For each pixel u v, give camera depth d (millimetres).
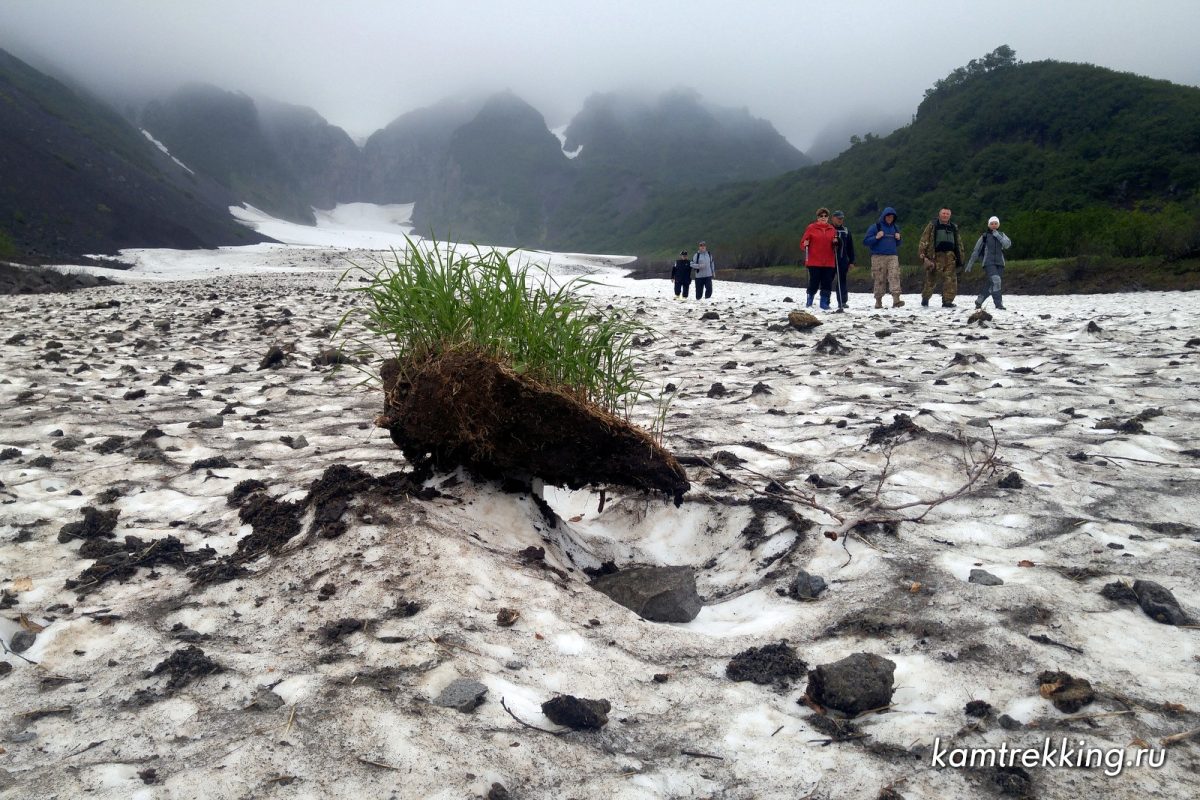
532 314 3754
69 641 2951
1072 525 3881
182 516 4309
